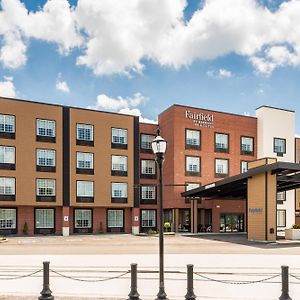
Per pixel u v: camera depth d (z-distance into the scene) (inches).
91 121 1830.7
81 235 1729.8
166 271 638.5
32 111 1708.9
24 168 1670.8
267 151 2087.8
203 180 1950.1
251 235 1370.6
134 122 1932.8
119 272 637.3
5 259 831.1
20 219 1695.4
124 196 1872.5
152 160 2027.6
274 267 695.1
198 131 1975.9
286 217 2122.3
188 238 1496.1
